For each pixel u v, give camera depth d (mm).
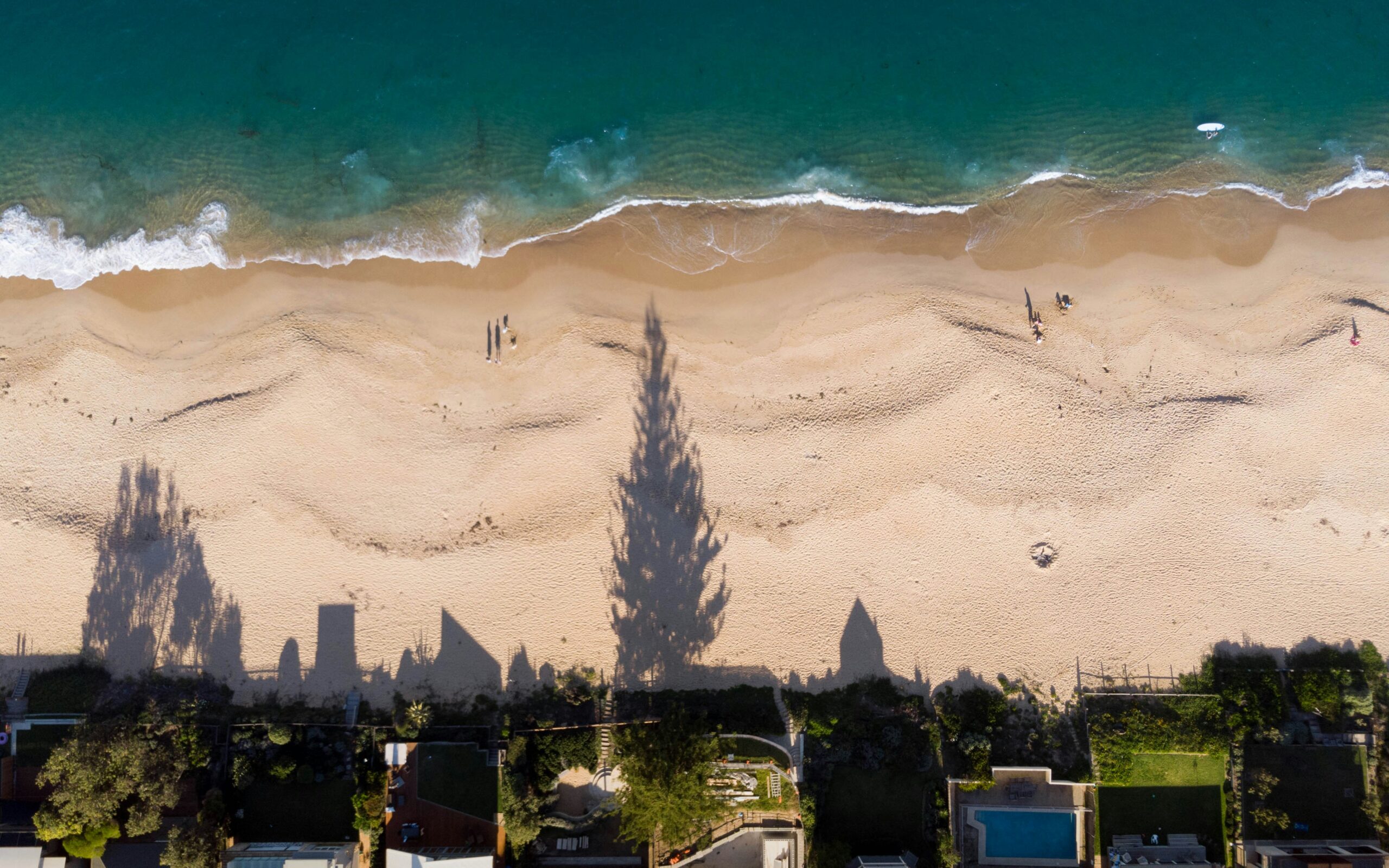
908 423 39531
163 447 39250
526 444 39375
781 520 39156
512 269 40625
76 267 40750
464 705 37812
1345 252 40812
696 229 41000
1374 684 38000
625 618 38531
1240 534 39125
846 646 38594
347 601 38438
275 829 36688
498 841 36312
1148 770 37438
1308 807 37375
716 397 39875
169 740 36281
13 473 39312
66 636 38312
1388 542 38875
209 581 38500
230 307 40438
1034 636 38688
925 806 37375
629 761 33656
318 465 39156
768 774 37375
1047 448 39531
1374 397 39594
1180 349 40250
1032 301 40656
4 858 35188
